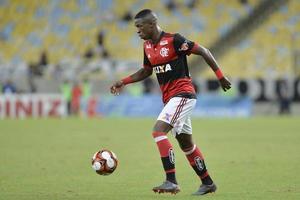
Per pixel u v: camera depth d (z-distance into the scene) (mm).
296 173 45344
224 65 155000
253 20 161500
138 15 32500
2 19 161250
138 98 139750
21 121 118062
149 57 33000
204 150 64250
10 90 135375
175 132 33281
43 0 163500
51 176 43938
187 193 35500
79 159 55656
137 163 52750
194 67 151375
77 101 137750
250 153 60969
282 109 143000
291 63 155750
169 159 31750
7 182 40688
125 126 103812
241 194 34906
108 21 160625
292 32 159500
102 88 142750
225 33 159625
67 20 161125
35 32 159500
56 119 125812
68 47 156625
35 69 145125
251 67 154875
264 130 94250
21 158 56500
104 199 33156
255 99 142500
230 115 141250
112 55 155125
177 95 32438
